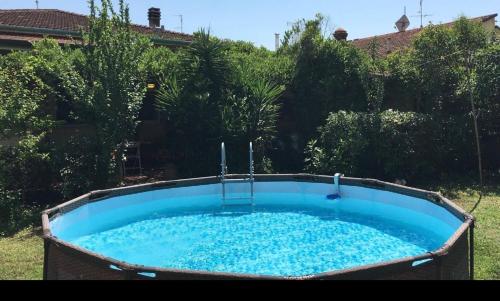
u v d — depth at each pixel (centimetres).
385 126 1308
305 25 1614
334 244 850
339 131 1339
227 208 1124
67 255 537
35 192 1117
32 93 1071
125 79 1138
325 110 1527
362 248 828
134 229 959
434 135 1349
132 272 458
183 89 1339
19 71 1080
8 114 998
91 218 944
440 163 1390
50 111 1205
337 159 1308
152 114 1584
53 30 1595
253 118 1345
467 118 1375
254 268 737
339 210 1100
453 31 1437
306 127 1563
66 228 852
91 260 499
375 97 1516
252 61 1611
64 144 1134
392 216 1010
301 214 1062
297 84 1569
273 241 874
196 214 1071
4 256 764
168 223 1001
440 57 1415
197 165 1340
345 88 1545
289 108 1619
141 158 1523
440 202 882
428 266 490
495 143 1434
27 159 1051
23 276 681
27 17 1808
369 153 1326
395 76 1575
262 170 1332
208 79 1350
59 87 1257
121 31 1134
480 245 788
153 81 1420
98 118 1141
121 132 1155
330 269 726
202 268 743
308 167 1400
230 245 852
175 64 1399
